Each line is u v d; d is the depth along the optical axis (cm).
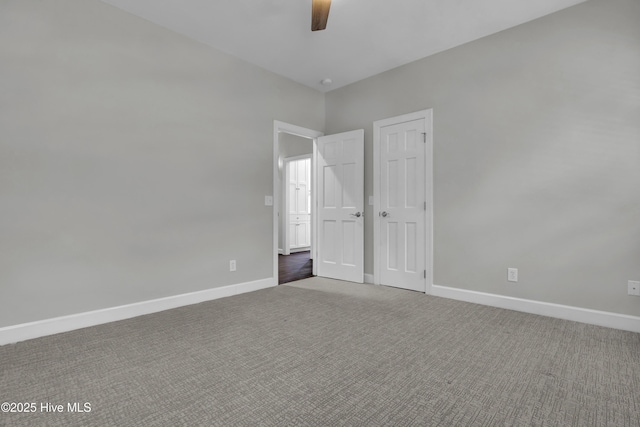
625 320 240
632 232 239
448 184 333
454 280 329
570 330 241
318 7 221
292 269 497
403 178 369
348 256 413
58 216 239
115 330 244
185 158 310
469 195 319
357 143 402
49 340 224
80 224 249
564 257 267
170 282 299
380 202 391
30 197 228
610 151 247
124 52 271
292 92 409
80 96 249
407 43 322
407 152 365
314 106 440
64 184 242
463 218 323
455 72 329
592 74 254
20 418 141
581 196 259
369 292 355
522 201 288
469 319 267
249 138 363
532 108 282
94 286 256
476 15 275
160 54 292
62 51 241
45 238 234
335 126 441
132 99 276
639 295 236
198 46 319
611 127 246
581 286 260
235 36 311
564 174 267
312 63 366
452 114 330
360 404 152
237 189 352
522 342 221
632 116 238
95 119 256
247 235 361
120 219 269
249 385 168
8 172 220
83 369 184
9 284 220
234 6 264
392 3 258
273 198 388
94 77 256
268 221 383
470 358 198
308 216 731
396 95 376
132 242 276
